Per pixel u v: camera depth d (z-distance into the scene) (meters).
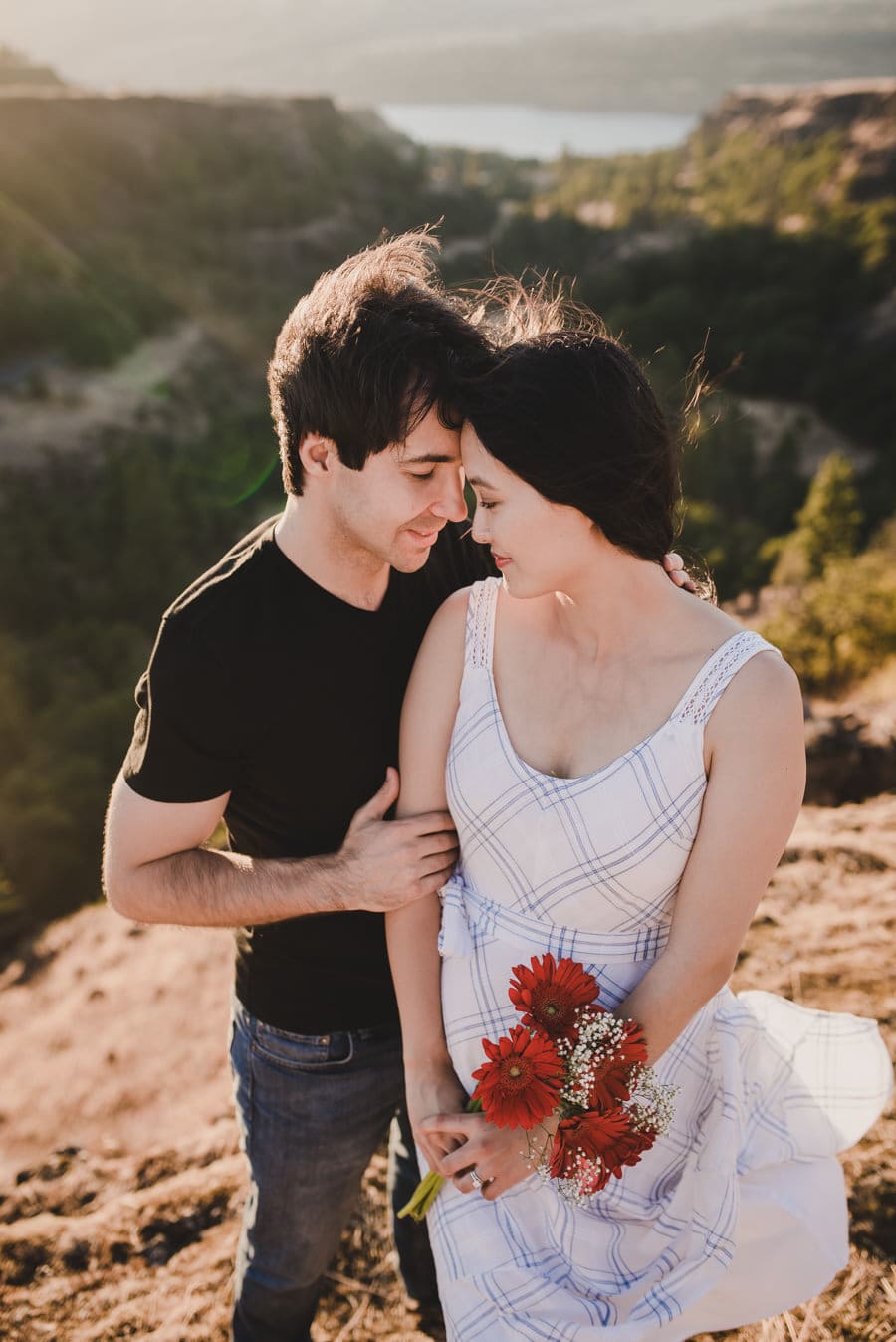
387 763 1.61
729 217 104.50
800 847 3.41
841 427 70.50
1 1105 4.71
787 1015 1.67
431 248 1.48
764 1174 1.52
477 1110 1.45
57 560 44.34
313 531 1.47
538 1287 1.40
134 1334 2.11
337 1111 1.69
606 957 1.41
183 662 1.46
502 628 1.45
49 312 70.81
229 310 88.31
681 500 1.36
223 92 123.94
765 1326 1.85
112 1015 5.22
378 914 1.63
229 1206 2.40
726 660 1.29
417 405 1.29
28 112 101.62
